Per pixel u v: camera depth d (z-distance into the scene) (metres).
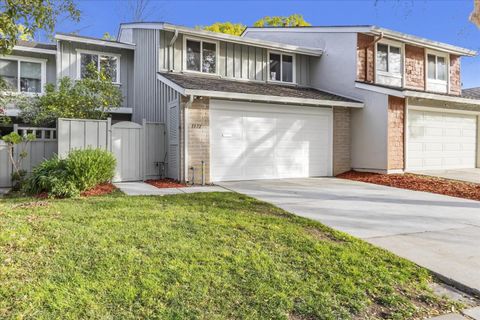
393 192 9.95
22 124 13.60
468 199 9.14
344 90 14.52
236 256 4.36
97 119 11.29
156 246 4.52
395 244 5.32
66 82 11.64
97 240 4.61
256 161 12.07
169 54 12.98
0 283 3.44
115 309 3.19
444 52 17.36
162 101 12.08
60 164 8.53
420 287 4.01
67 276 3.65
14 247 4.25
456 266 4.52
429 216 7.19
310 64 16.09
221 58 14.00
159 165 11.58
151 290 3.49
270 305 3.42
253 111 11.97
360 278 4.07
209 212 6.43
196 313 3.22
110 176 9.45
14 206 6.63
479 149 16.22
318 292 3.71
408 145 13.98
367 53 14.56
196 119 10.90
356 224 6.41
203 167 10.92
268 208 7.30
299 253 4.63
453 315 3.52
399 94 12.48
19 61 14.52
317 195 9.23
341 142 13.76
